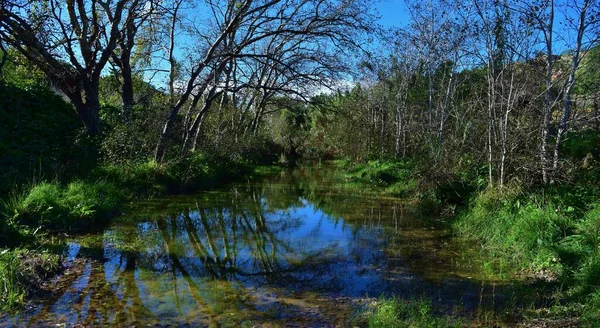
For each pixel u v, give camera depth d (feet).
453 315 16.72
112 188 36.70
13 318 15.71
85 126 46.16
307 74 53.67
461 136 46.19
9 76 48.34
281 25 55.62
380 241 28.73
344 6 50.78
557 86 34.19
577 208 24.16
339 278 21.29
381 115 89.45
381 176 60.80
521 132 31.40
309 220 36.19
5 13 33.55
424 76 72.23
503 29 33.01
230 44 52.11
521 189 29.35
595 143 33.63
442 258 24.70
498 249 25.53
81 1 44.65
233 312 16.88
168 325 15.61
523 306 17.56
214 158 63.36
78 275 20.36
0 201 26.35
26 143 40.55
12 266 18.26
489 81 35.12
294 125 147.33
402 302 17.62
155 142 49.44
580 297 17.30
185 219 34.60
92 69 47.47
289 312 16.96
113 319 15.96
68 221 27.76
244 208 41.22
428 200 40.04
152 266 22.43
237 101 83.41
